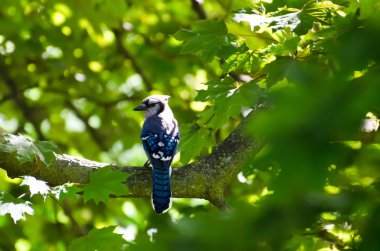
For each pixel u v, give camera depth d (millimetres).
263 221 3336
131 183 9586
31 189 8406
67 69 19891
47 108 21016
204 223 3539
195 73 21562
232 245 3379
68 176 9461
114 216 18641
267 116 2988
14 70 19844
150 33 21219
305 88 2990
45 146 9086
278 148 2986
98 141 20859
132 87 22594
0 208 8359
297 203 3266
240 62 10250
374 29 2988
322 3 9344
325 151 2963
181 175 9594
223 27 10227
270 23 9250
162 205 9391
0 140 8961
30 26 19062
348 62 3027
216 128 11172
